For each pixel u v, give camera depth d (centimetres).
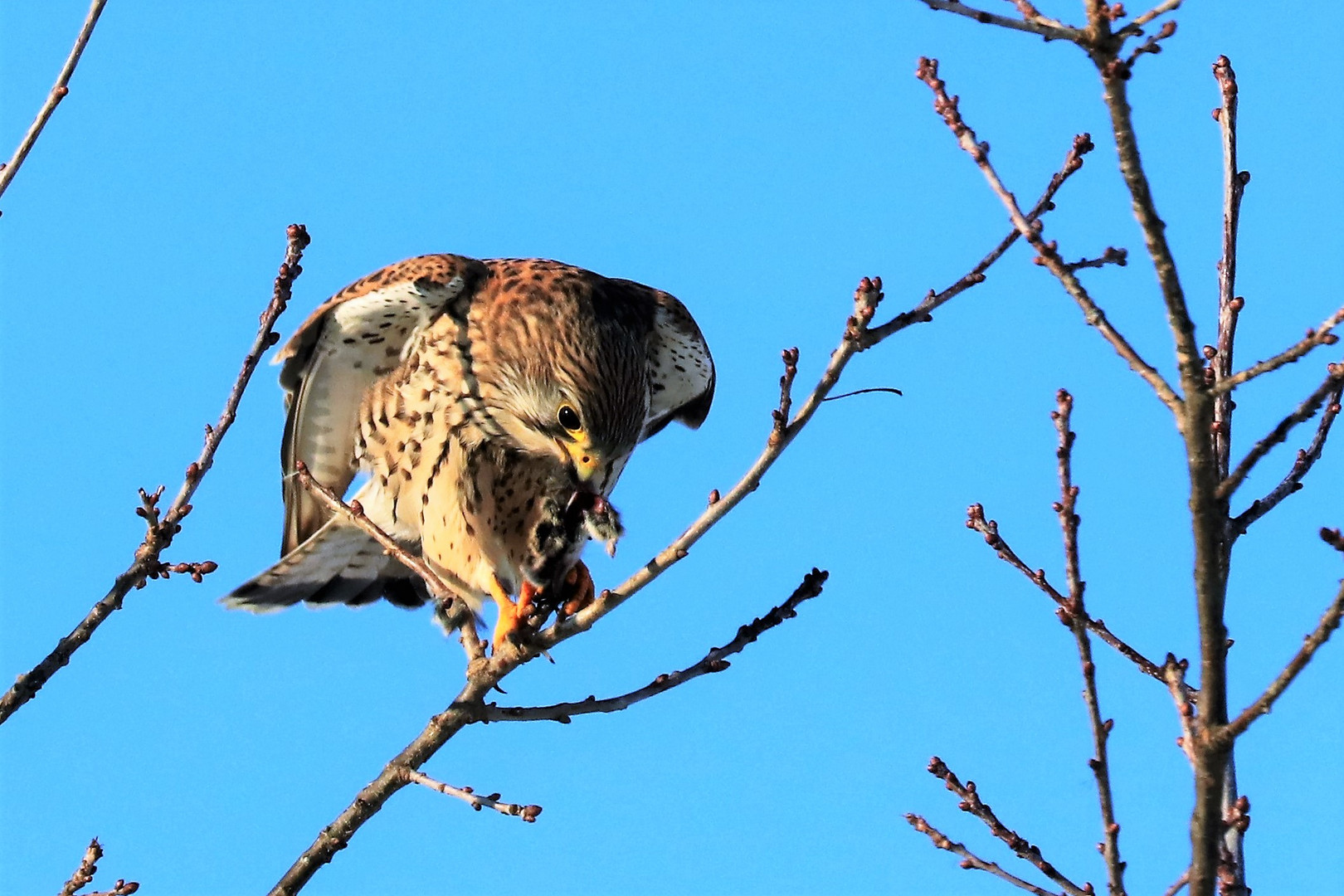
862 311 752
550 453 1302
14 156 920
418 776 949
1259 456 685
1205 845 703
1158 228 671
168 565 956
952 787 875
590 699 969
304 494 1379
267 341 982
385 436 1333
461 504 1295
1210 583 697
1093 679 779
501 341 1305
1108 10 636
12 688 919
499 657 962
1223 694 701
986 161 738
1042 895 847
